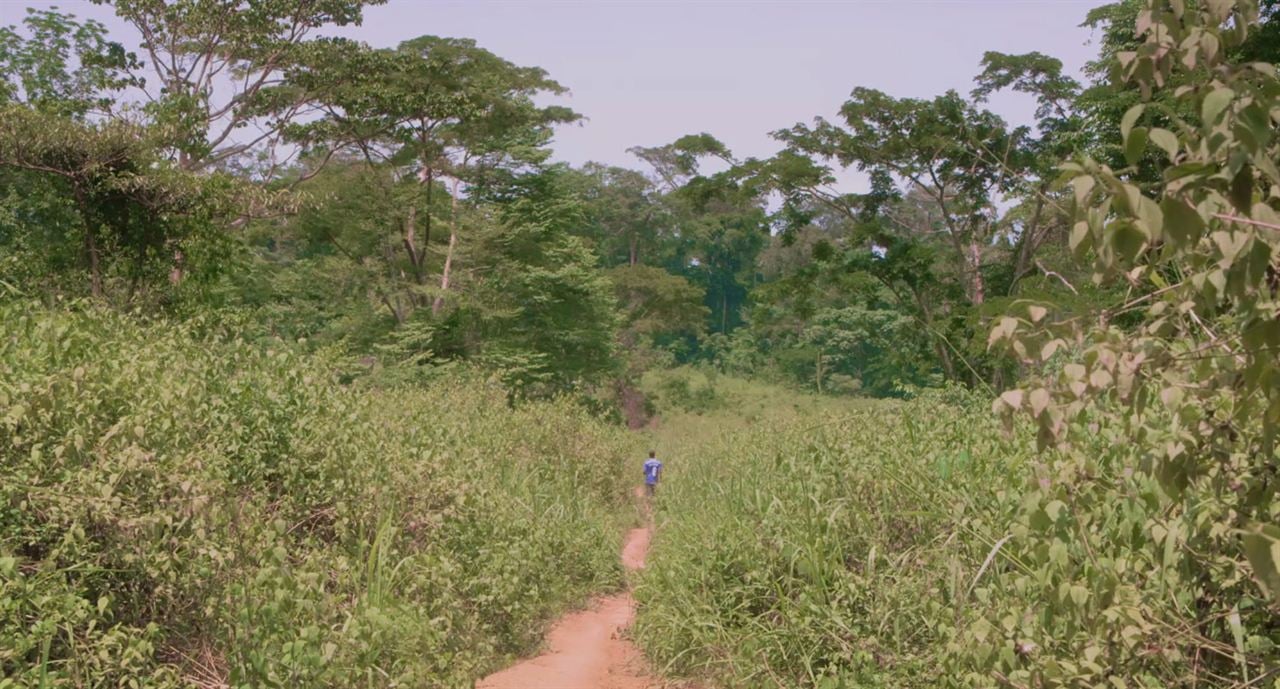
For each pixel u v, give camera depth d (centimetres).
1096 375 292
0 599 482
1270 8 1520
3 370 643
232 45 2534
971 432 861
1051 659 374
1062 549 378
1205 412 338
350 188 3123
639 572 1121
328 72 2692
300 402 895
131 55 2478
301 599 588
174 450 668
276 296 3281
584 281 3641
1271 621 383
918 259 2400
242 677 549
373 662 619
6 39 2712
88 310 1013
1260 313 260
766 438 1377
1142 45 270
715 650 762
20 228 1623
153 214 1631
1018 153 2236
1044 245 2197
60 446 577
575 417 2053
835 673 646
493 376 2105
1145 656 370
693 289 5141
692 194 2512
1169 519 392
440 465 924
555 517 1274
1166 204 236
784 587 784
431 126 3095
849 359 5362
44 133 1495
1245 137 226
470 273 3312
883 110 2267
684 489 1565
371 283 3164
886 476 760
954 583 601
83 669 500
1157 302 321
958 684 535
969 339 2106
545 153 3447
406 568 792
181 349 950
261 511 743
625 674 848
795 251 6412
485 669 811
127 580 591
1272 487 329
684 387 5206
